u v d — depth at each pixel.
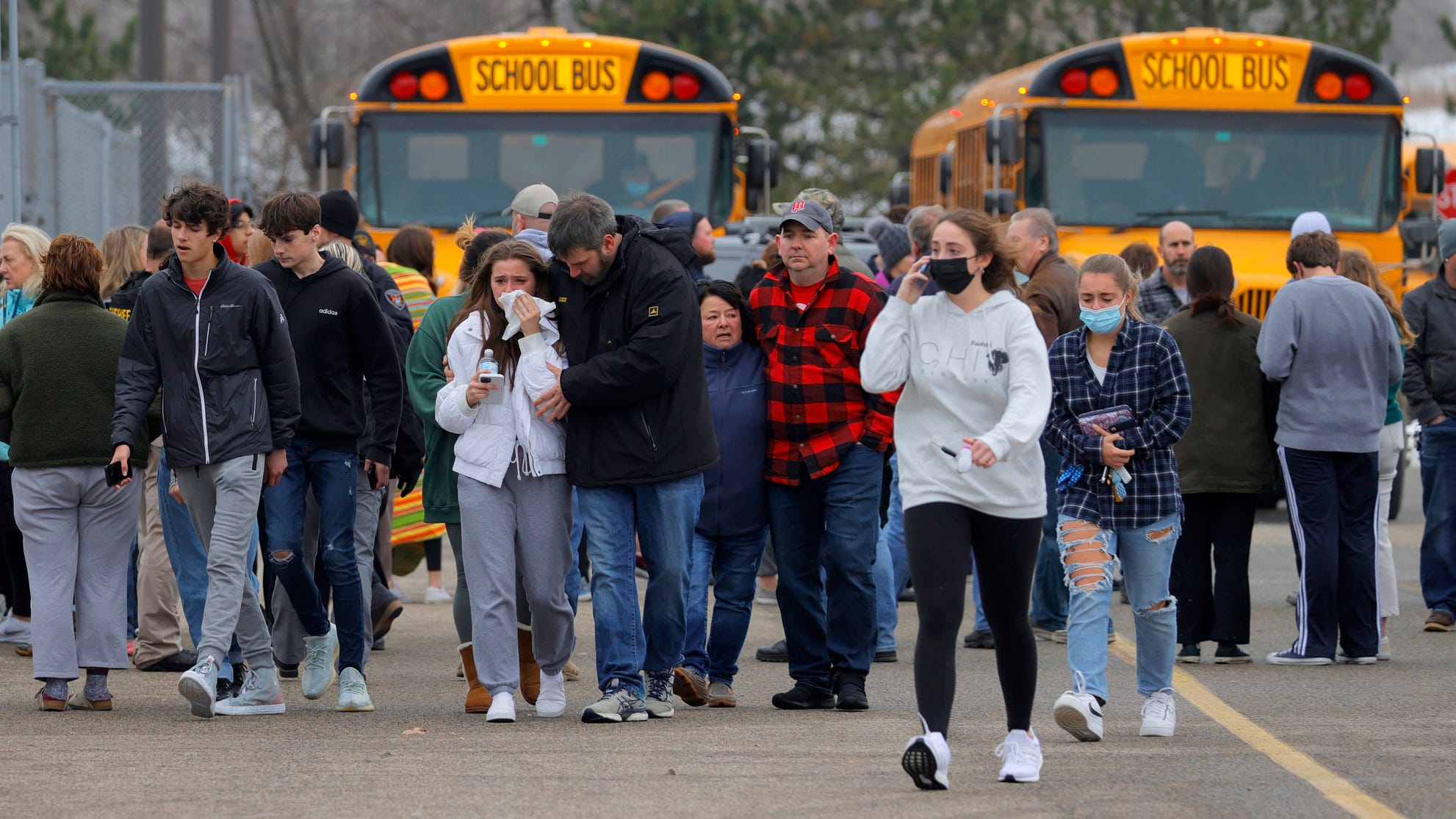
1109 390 25.44
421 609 40.78
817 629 27.81
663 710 26.89
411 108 54.62
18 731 25.72
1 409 27.25
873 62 134.62
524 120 54.66
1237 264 53.41
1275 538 54.12
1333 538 32.09
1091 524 25.08
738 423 27.58
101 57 114.94
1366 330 31.75
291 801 21.11
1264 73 55.25
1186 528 32.47
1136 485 25.14
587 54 54.75
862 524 27.05
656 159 54.78
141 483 28.12
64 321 27.36
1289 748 24.42
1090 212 54.84
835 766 23.11
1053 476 34.62
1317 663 32.31
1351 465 32.22
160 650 31.77
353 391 27.39
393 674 31.80
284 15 134.38
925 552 21.33
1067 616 35.31
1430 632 36.47
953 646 21.42
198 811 20.61
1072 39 124.94
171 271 26.28
